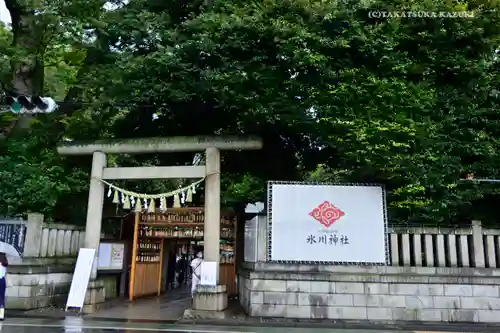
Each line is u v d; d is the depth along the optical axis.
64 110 16.83
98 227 13.35
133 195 13.34
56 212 16.78
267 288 11.45
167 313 12.68
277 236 11.84
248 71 12.20
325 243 11.80
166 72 12.92
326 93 11.84
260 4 12.56
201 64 12.82
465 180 12.45
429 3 12.33
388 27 12.23
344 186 12.12
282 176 17.92
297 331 9.94
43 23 15.56
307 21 12.32
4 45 15.41
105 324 10.59
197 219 16.09
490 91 12.73
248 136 12.77
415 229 11.84
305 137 15.77
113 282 16.20
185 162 18.22
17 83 16.30
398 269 11.52
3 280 10.77
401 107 11.70
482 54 12.74
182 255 23.20
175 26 14.24
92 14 15.37
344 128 11.93
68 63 16.95
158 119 16.70
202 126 16.50
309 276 11.45
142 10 14.77
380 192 12.14
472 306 11.21
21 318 11.19
